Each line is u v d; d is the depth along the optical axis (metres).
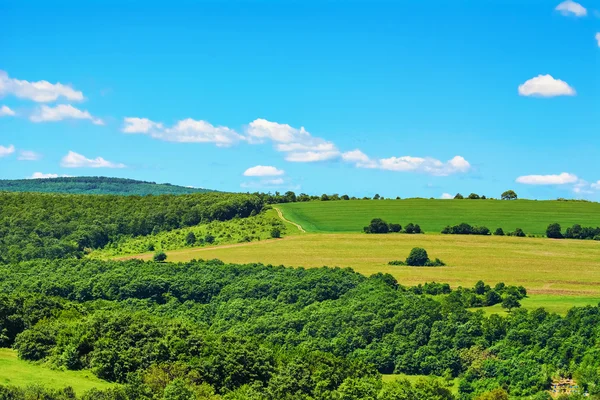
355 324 146.38
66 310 128.62
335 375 112.00
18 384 88.31
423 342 140.12
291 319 149.75
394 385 112.88
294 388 105.56
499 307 164.25
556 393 117.38
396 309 153.00
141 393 89.88
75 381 94.69
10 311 118.50
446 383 127.31
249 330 145.75
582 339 129.62
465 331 141.38
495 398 113.75
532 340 135.75
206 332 127.19
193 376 102.31
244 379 107.31
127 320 116.50
